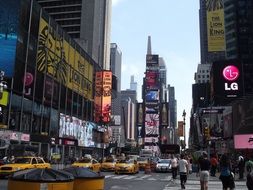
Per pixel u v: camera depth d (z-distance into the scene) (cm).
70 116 6644
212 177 3338
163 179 3130
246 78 12875
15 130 4550
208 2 6994
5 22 4531
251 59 13025
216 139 7225
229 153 6306
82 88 7438
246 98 5825
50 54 5675
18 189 765
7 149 4322
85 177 922
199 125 9556
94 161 3712
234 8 13512
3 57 4444
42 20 5381
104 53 15150
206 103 13625
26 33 4866
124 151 12350
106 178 3128
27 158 2831
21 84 4719
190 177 3372
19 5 4628
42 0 12788
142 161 5091
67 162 5769
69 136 6575
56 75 5919
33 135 4997
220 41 6881
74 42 6881
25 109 4834
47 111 5575
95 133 8438
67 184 793
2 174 2622
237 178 3189
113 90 10619
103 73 8775
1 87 3097
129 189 2152
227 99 9575
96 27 12862
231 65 9700
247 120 5703
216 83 9750
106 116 8725
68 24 12619
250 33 13200
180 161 2241
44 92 5441
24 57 4806
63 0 12706
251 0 13388
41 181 761
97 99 8662
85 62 7662
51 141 5638
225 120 6944
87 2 12656
